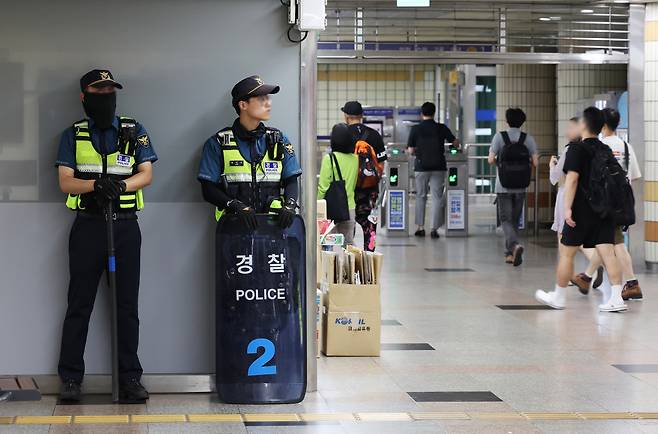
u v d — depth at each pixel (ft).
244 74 30.89
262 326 29.84
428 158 82.02
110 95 28.89
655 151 62.49
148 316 30.86
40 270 30.45
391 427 27.58
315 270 31.17
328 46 66.69
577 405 30.25
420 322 44.34
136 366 30.12
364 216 50.72
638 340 40.42
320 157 108.06
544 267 63.72
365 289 36.91
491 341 40.19
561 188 55.57
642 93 62.90
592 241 47.52
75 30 30.35
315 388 31.48
